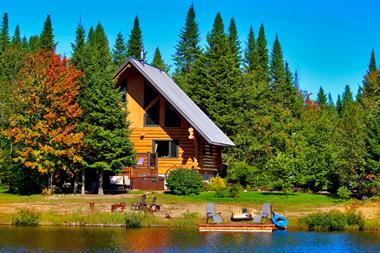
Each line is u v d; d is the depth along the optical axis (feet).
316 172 149.07
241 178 165.48
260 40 337.52
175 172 141.79
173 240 95.45
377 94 286.05
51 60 173.78
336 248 89.04
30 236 98.22
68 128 142.82
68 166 145.48
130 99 167.73
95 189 150.61
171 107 160.45
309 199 132.98
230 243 93.09
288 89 305.94
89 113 144.87
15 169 146.41
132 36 332.19
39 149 142.00
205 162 170.81
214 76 226.58
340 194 133.08
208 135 154.71
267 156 185.26
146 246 89.45
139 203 119.75
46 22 326.85
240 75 245.45
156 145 165.17
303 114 277.44
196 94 231.09
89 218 112.57
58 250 85.66
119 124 144.97
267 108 233.55
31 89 145.59
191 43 327.47
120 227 110.73
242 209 116.67
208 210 111.24
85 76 154.71
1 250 85.40
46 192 141.79
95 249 86.53
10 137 144.46
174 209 121.60
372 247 90.27
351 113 217.56
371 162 135.85
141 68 158.81
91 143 141.38
